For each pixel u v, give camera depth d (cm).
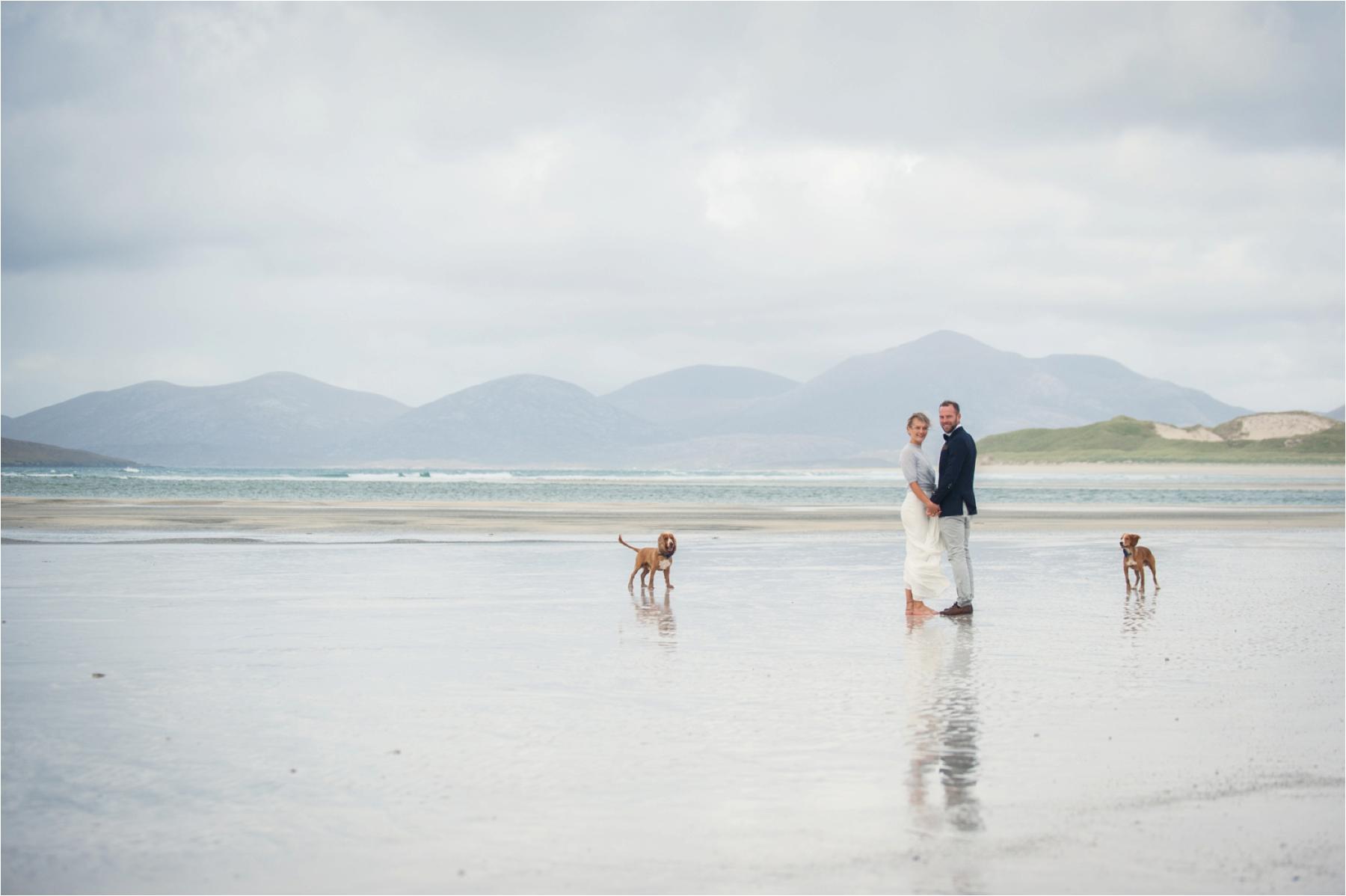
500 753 636
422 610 1267
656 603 1350
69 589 1450
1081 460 19975
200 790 565
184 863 467
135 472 18212
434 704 770
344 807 538
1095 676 880
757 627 1152
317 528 2734
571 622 1179
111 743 660
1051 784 579
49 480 8638
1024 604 1364
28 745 654
